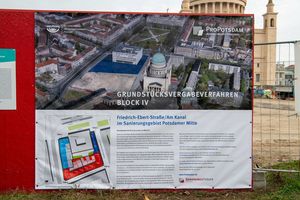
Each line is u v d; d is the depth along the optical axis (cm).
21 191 610
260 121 2233
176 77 611
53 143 611
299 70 646
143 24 605
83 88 607
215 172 623
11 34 596
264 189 639
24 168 611
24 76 602
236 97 617
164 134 615
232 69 614
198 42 610
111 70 607
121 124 612
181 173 621
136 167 617
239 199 598
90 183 616
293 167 812
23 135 608
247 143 623
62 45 602
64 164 613
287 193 623
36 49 600
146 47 607
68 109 609
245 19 610
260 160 988
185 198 600
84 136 612
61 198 589
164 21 607
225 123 619
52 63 604
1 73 598
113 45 604
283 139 1508
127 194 611
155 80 610
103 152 613
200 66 612
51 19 598
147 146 616
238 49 612
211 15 609
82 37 603
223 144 621
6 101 602
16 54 598
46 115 608
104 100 610
